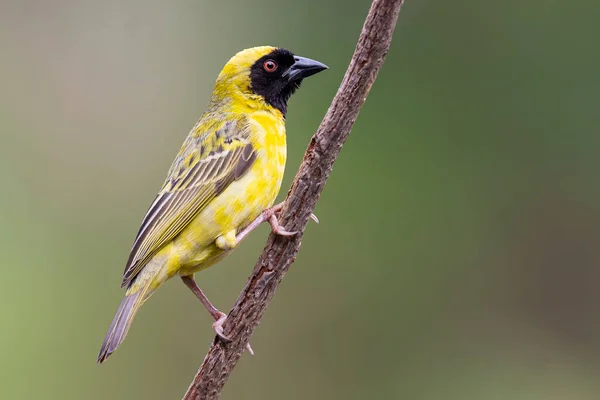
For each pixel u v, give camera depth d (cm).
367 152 1402
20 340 1224
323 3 1402
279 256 732
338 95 691
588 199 1373
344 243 1366
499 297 1368
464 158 1397
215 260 856
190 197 839
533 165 1388
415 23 1426
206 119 899
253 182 850
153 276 831
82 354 1241
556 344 1362
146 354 1255
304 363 1305
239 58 907
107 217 1300
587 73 1373
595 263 1365
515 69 1397
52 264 1268
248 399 1281
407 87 1420
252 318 744
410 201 1383
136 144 1334
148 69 1372
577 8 1375
